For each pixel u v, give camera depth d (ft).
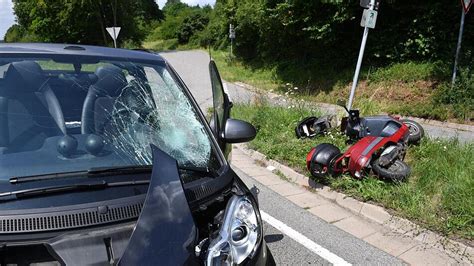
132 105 8.82
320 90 56.75
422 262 13.05
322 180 19.79
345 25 57.00
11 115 7.74
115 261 5.62
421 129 22.65
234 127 9.75
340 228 15.55
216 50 145.69
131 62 9.77
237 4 108.58
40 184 6.55
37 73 8.54
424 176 17.80
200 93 54.95
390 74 47.80
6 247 5.50
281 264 12.84
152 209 5.90
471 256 13.09
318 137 26.03
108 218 6.03
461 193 15.69
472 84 37.96
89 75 8.99
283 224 15.79
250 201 7.21
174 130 8.72
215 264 6.05
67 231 5.77
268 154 24.84
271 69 81.66
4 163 7.02
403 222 15.31
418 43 47.16
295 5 57.93
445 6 45.27
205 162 8.20
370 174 18.45
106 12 170.81
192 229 5.91
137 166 7.40
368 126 21.85
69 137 7.74
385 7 51.78
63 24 163.84
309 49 68.28
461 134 32.60
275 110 33.24
